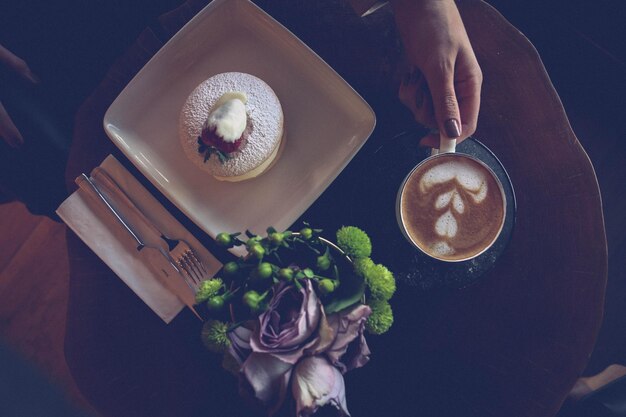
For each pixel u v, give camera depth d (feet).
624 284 3.21
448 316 2.09
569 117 3.23
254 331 1.52
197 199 2.12
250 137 2.03
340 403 1.55
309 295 1.51
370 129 2.07
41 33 2.88
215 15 2.09
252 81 2.07
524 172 2.14
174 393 2.07
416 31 2.05
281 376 1.52
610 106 3.19
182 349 2.08
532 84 2.16
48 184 2.40
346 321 1.56
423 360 2.07
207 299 1.68
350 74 2.17
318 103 2.15
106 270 2.12
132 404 2.07
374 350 2.07
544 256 2.10
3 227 3.43
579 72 3.16
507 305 2.09
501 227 1.96
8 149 2.40
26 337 3.35
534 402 2.06
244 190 2.13
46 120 2.43
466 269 2.05
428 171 2.02
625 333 3.15
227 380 2.07
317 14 2.19
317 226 2.10
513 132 2.16
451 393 2.06
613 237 3.24
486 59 2.18
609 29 3.02
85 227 2.08
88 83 2.87
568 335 2.07
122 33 2.90
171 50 2.09
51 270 3.41
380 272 1.68
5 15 2.86
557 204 2.12
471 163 2.02
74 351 2.09
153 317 2.10
